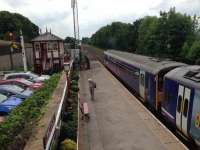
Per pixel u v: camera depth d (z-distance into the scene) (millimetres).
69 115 14883
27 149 8297
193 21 60250
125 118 16625
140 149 12008
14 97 19422
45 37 43312
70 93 21688
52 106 13461
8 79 26875
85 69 48156
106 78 35250
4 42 43906
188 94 12109
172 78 14273
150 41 63969
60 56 43562
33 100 14320
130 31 94188
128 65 27438
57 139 10805
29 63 52906
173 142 12633
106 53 52438
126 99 21812
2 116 17000
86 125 15680
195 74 12406
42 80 27359
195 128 11266
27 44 56062
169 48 59031
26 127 10164
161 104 16484
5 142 8570
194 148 12414
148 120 16031
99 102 21297
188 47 53594
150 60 21531
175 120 13836
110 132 14328
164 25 60000
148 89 19094
